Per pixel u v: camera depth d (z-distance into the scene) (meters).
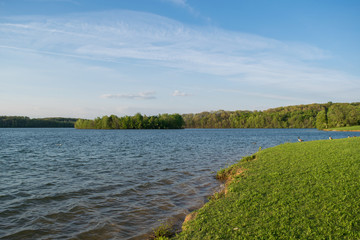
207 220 7.77
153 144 43.88
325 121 122.00
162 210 10.37
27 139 60.22
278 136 72.81
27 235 8.19
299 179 10.91
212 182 15.12
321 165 13.03
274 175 12.09
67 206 10.88
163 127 171.25
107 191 13.17
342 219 6.87
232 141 51.69
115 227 8.76
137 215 9.84
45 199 11.84
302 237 6.16
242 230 6.79
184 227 7.91
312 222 6.84
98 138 64.75
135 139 59.59
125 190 13.34
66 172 18.11
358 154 14.92
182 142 48.84
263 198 9.04
